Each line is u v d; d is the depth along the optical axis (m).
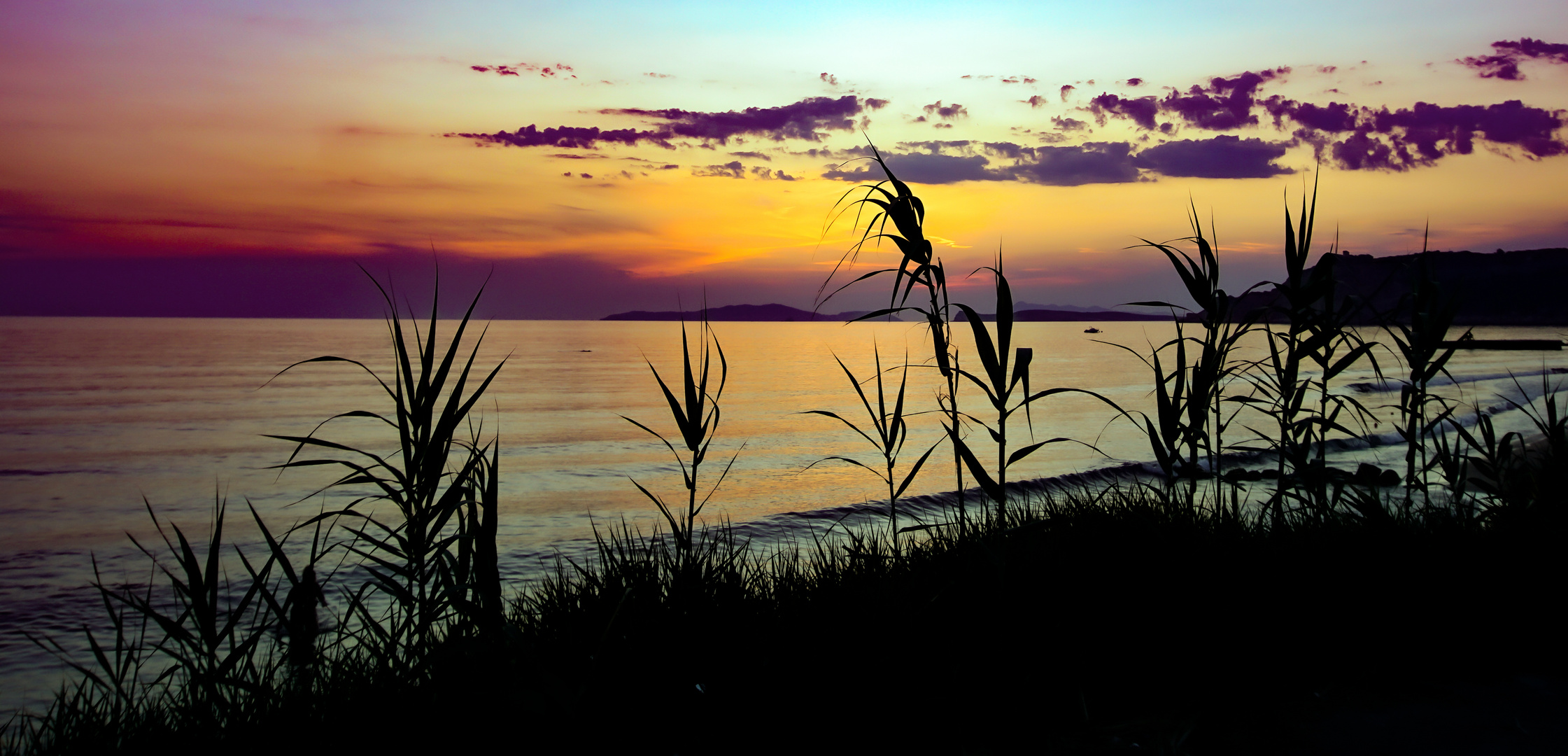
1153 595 3.20
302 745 2.50
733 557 3.55
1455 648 3.12
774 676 2.66
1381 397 26.05
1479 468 5.02
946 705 2.66
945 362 3.81
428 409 3.02
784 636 2.86
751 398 41.38
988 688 2.74
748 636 2.87
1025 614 3.01
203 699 2.79
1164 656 2.93
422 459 3.02
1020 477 16.36
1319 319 4.59
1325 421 4.67
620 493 16.05
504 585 8.29
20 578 9.43
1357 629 3.12
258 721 2.65
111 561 10.59
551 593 3.61
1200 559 3.50
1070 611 3.07
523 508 14.41
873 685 2.66
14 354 76.88
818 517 10.78
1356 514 4.58
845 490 15.75
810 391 45.38
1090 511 4.82
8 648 6.73
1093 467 17.30
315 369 62.28
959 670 2.77
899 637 2.85
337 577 8.30
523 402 39.91
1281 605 3.17
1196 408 4.35
